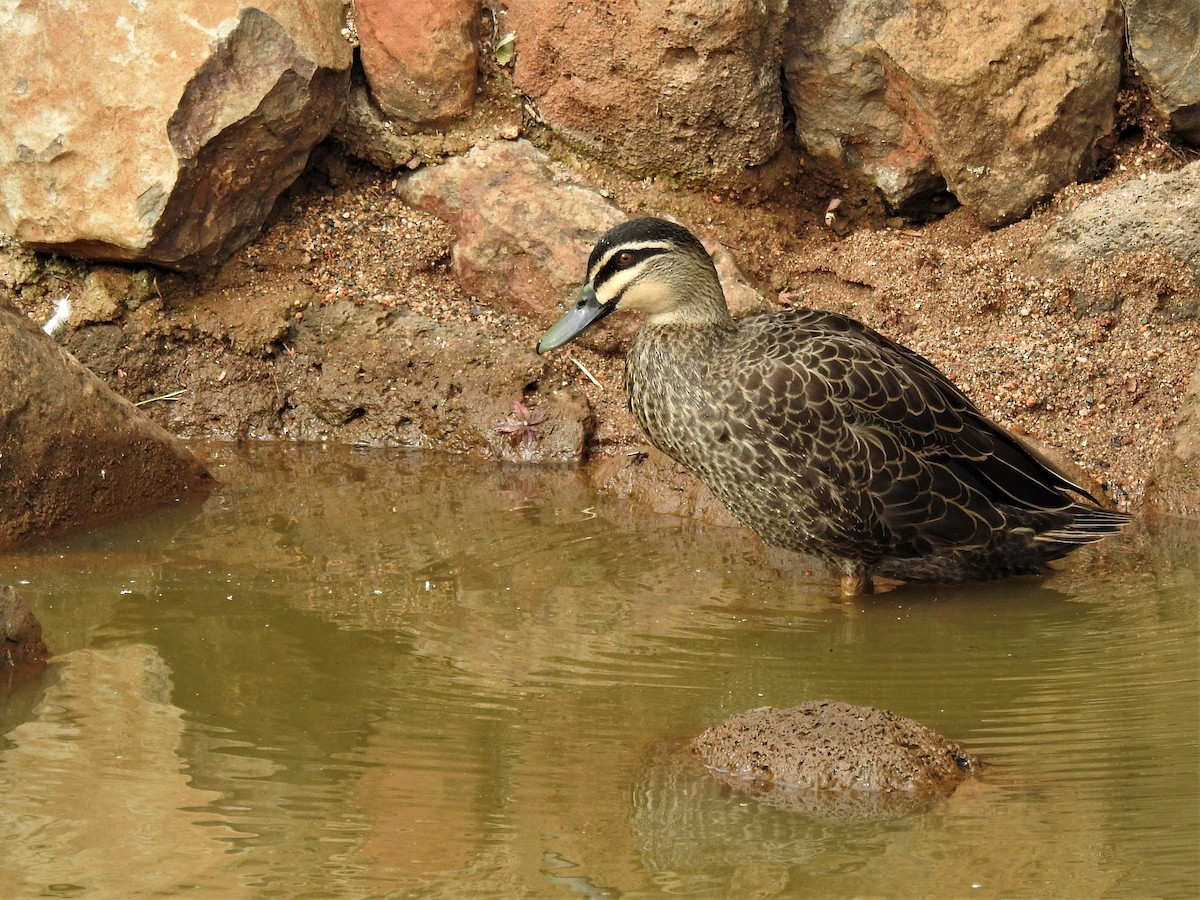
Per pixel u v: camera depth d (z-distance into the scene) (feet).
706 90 45.50
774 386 34.17
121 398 40.37
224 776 25.90
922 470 34.47
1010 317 44.06
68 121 43.75
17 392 37.88
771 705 28.66
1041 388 42.16
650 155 47.19
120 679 30.07
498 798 25.12
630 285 35.63
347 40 47.19
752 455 34.50
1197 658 30.48
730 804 24.72
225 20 43.47
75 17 43.47
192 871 22.84
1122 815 23.88
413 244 47.37
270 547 37.58
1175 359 42.19
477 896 22.09
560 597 34.68
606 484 41.91
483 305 46.75
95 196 43.91
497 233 45.85
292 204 47.93
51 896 22.09
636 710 28.55
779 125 47.03
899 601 34.88
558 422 44.16
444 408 44.91
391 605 33.99
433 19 46.19
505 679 30.07
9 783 25.62
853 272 45.62
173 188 43.45
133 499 40.24
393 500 40.93
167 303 46.03
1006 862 22.58
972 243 46.75
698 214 47.19
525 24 46.75
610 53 45.80
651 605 34.32
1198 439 39.47
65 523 38.83
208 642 31.91
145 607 33.83
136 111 43.32
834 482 34.19
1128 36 45.88
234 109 43.91
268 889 22.27
